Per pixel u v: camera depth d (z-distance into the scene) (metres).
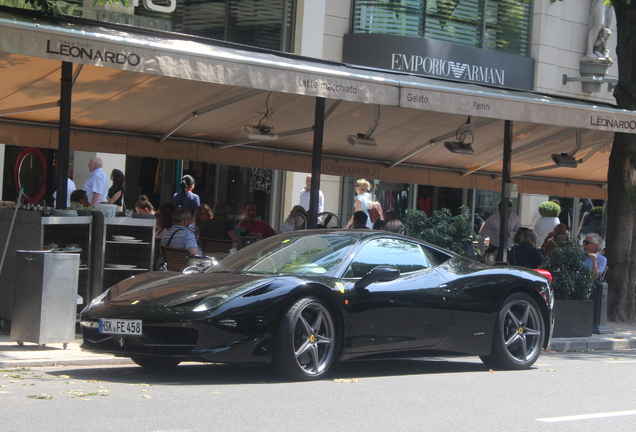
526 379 7.54
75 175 15.95
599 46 21.77
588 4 21.81
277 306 6.48
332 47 18.19
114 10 15.42
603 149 15.17
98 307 6.78
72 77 9.77
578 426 5.42
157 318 6.29
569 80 21.44
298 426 5.02
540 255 11.13
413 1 18.77
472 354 7.83
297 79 8.93
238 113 12.21
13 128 12.31
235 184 17.70
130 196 16.66
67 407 5.34
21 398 5.63
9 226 8.97
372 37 18.17
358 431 4.97
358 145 11.92
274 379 6.85
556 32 21.22
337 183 18.44
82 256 9.40
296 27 17.77
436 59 18.73
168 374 7.10
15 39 7.45
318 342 6.75
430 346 7.48
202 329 6.20
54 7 8.96
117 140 13.17
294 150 14.97
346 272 7.09
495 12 20.19
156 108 11.72
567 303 10.94
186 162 17.23
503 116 10.48
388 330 7.15
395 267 7.46
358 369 8.00
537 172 17.36
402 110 12.16
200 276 7.11
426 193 20.16
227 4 17.16
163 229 11.49
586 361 9.45
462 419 5.48
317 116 10.65
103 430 4.71
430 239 10.75
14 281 7.83
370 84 9.45
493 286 7.96
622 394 6.89
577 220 23.42
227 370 7.39
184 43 8.83
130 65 7.97
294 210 14.24
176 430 4.77
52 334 7.72
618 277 13.36
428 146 14.57
